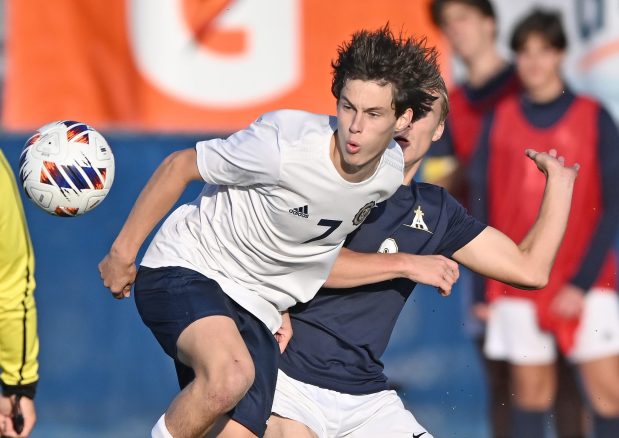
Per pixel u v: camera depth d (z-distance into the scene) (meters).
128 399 28.59
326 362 14.70
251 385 13.36
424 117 14.05
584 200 23.84
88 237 28.53
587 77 24.09
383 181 13.06
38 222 28.50
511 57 24.25
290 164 12.65
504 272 15.08
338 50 12.84
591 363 23.66
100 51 24.95
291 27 24.77
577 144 23.81
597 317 23.70
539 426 23.91
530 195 23.88
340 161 12.65
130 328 28.67
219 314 13.29
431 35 24.58
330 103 24.81
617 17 24.02
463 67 24.48
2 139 28.12
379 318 14.91
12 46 24.94
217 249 13.84
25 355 15.16
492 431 24.31
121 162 28.22
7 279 14.74
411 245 14.91
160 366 28.66
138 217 13.64
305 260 13.64
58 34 24.95
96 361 28.53
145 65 24.91
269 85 24.86
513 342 24.05
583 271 23.67
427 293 28.42
